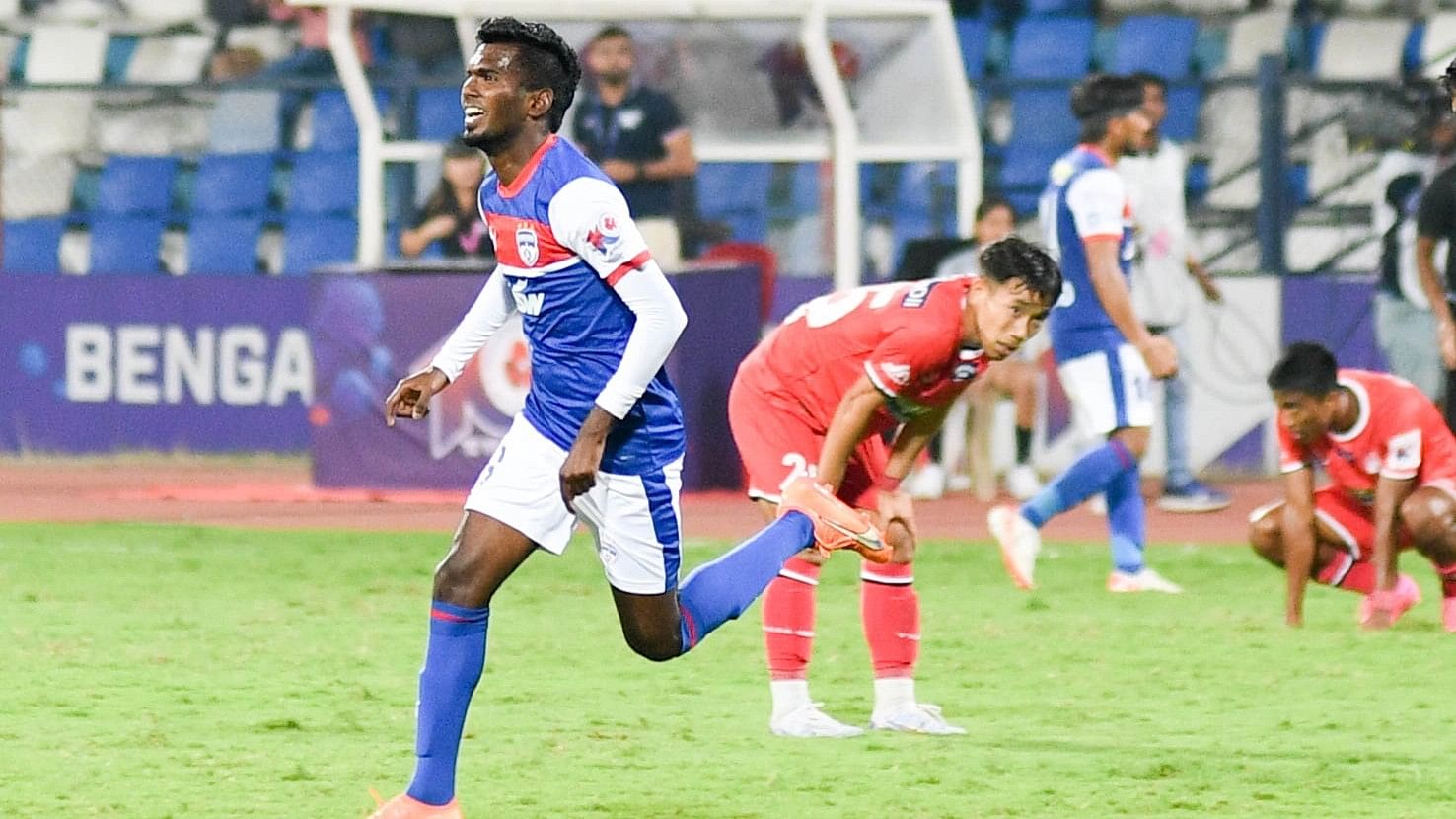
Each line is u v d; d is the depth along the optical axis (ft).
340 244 154.10
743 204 141.49
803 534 48.32
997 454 120.67
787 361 54.03
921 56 119.96
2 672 62.95
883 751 52.13
